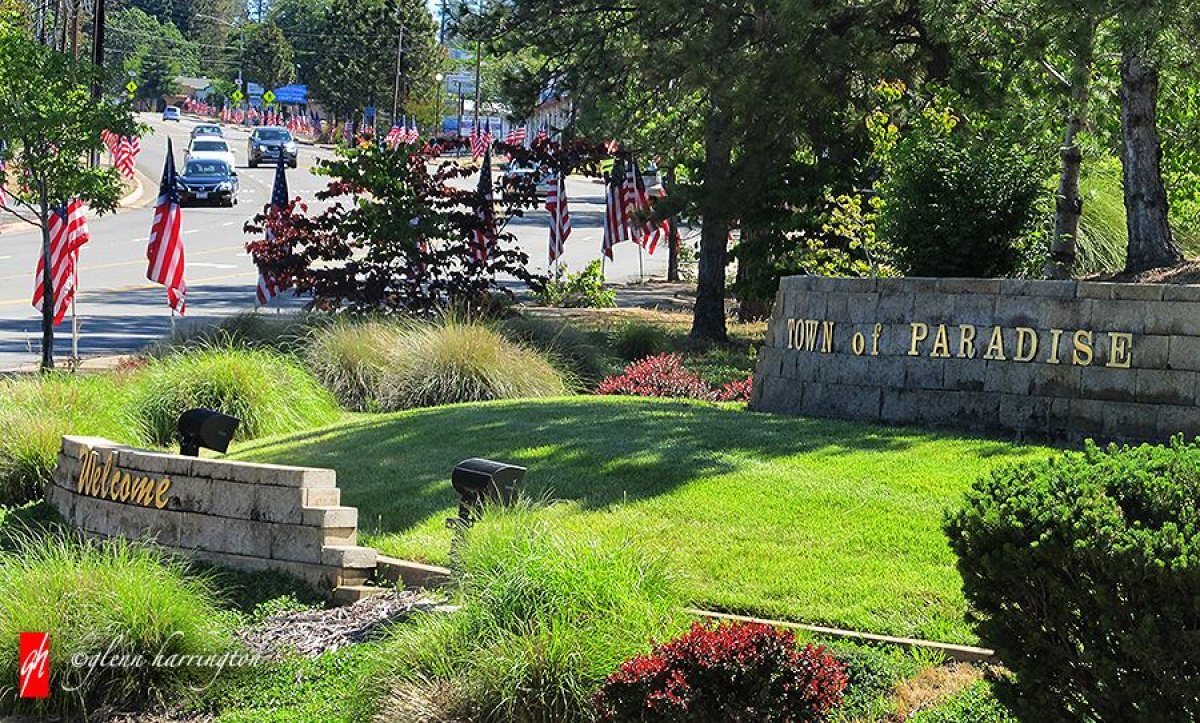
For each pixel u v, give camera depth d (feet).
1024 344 40.32
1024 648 20.62
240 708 28.86
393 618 31.30
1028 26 59.16
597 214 205.36
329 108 367.25
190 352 58.95
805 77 70.90
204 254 137.80
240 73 461.37
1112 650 19.47
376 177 71.41
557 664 25.52
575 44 87.20
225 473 36.35
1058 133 69.21
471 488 31.99
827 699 23.59
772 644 23.90
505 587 27.32
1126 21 49.75
